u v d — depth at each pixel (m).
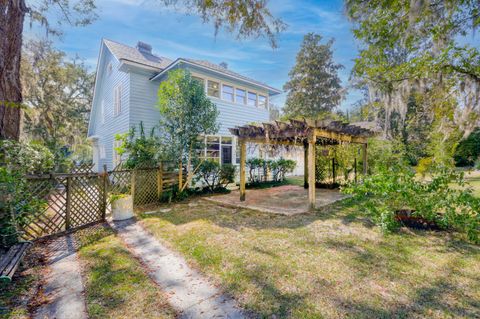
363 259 3.04
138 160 6.72
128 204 5.36
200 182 8.70
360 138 7.88
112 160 11.69
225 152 11.12
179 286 2.54
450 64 3.92
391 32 4.11
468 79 3.96
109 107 12.17
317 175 10.16
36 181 4.09
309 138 5.61
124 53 10.34
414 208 4.16
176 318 2.05
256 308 2.14
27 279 2.72
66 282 2.66
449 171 3.97
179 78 7.25
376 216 4.32
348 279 2.57
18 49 4.21
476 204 3.41
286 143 8.40
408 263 2.92
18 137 4.21
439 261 2.96
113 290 2.48
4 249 3.16
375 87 4.88
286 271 2.77
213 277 2.70
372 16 4.12
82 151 18.30
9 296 2.39
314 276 2.65
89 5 6.38
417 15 3.40
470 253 3.17
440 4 3.60
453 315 2.00
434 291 2.34
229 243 3.67
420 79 4.31
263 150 9.20
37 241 3.94
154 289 2.49
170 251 3.48
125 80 9.88
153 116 10.05
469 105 4.03
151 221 5.04
